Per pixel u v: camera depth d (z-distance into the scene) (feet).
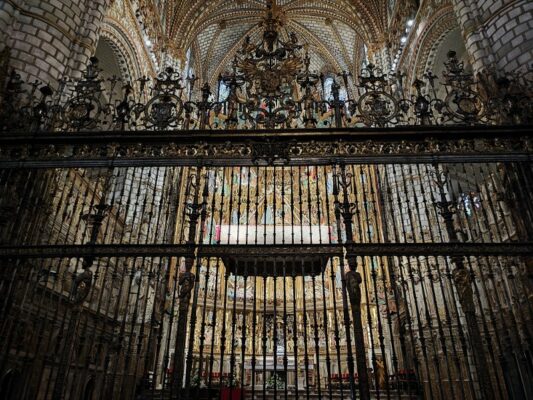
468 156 22.93
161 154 24.09
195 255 22.44
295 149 24.02
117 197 48.16
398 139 23.68
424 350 20.22
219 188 62.44
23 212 23.12
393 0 73.97
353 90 96.84
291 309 59.06
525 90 24.76
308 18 100.48
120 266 44.42
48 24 36.17
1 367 20.02
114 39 54.24
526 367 20.18
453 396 18.83
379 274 56.03
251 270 34.32
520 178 23.39
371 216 56.80
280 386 49.88
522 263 24.17
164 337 48.11
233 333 20.74
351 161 23.45
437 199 49.01
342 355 53.57
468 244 21.22
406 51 64.18
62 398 18.61
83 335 20.83
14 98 25.72
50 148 24.08
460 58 57.47
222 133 23.97
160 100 25.94
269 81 25.64
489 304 20.66
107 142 24.14
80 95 25.09
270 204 65.41
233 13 98.37
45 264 30.86
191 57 99.66
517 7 34.81
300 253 21.65
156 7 69.97
